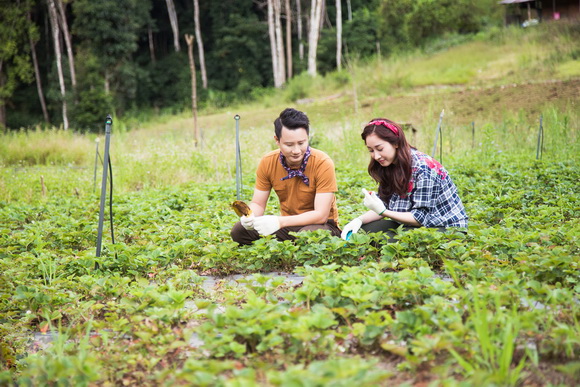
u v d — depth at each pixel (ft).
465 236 14.23
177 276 12.79
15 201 31.58
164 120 106.01
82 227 20.18
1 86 113.60
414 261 12.17
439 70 84.48
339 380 6.64
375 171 14.87
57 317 11.38
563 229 15.02
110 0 113.60
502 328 8.35
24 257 14.49
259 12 148.05
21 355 10.46
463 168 29.68
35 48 131.44
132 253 14.76
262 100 108.58
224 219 19.31
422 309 8.85
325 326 8.53
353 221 15.06
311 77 101.35
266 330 8.92
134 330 10.27
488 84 71.82
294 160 14.34
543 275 11.50
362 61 103.40
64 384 8.14
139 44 146.00
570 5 100.63
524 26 99.76
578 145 34.71
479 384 7.02
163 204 24.44
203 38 147.02
